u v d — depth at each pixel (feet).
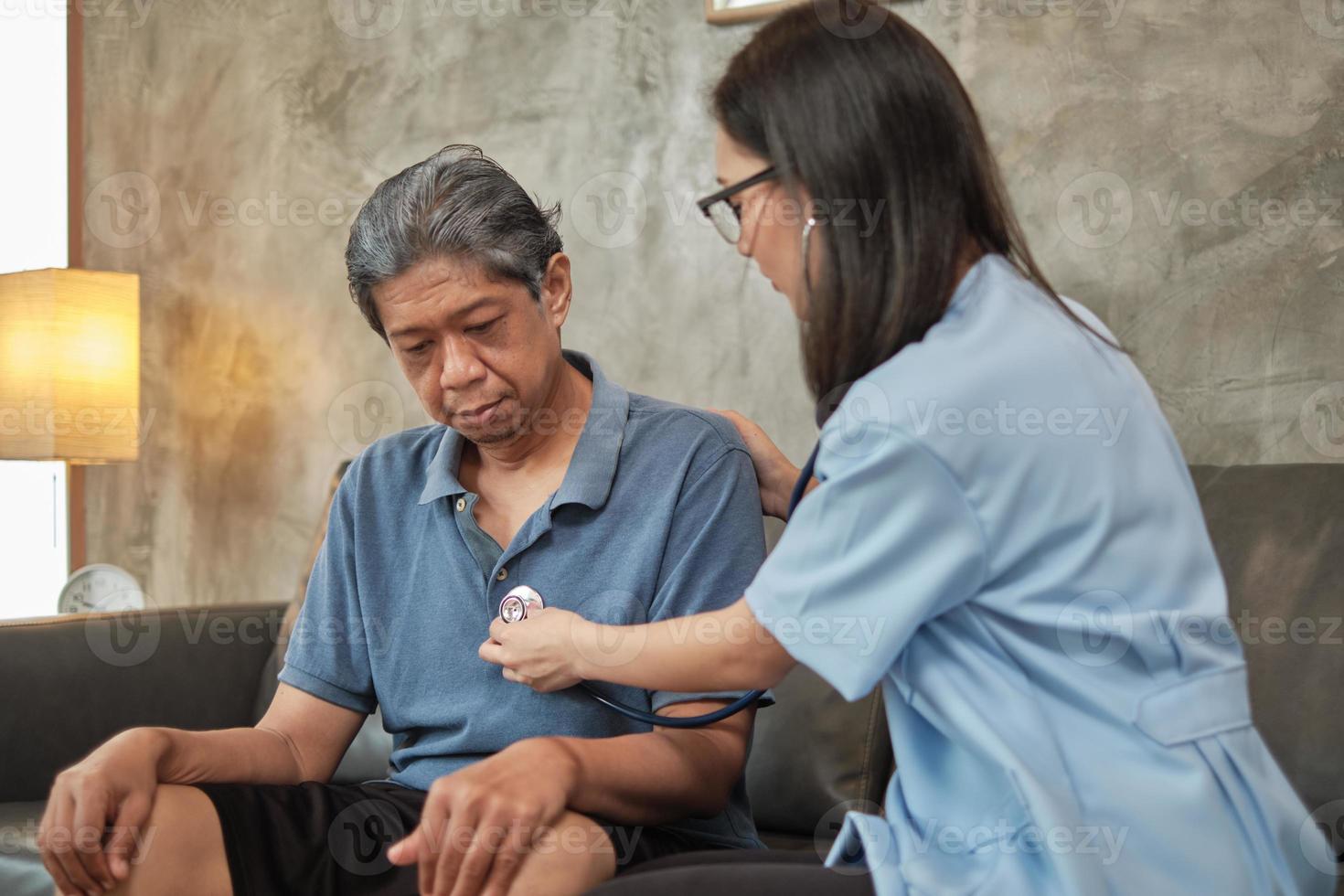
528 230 3.90
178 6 10.22
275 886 3.44
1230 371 6.02
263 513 9.66
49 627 6.05
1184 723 2.74
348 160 9.21
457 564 4.10
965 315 2.92
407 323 3.84
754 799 5.16
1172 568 2.83
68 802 3.25
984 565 2.75
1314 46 5.83
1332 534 4.49
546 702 3.88
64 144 10.90
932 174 2.97
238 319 9.81
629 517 3.99
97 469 10.69
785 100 3.02
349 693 4.26
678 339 7.63
